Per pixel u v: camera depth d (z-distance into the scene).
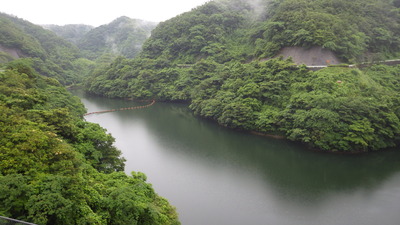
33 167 22.50
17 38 160.38
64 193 20.56
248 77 83.12
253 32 119.69
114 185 28.06
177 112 103.69
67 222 19.12
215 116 82.94
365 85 67.75
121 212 23.08
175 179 48.12
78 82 176.25
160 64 137.62
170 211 31.52
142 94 125.25
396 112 61.03
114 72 142.62
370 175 48.69
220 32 135.62
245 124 72.00
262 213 37.88
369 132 56.03
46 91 67.38
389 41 91.69
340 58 83.00
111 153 41.47
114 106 115.88
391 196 41.78
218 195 42.69
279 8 108.50
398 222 35.56
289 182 47.03
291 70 78.62
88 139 39.78
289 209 38.84
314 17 89.06
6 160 21.88
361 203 40.06
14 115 30.73
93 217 20.62
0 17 191.62
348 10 96.19
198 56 136.38
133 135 74.50
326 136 56.66
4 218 14.79
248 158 57.72
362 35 87.12
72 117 46.41
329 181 47.00
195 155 59.69
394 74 77.88
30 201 18.53
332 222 35.78
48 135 27.50
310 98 62.88
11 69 61.28
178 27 151.38
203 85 97.56
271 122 66.50
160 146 65.56
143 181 31.81
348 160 54.59
